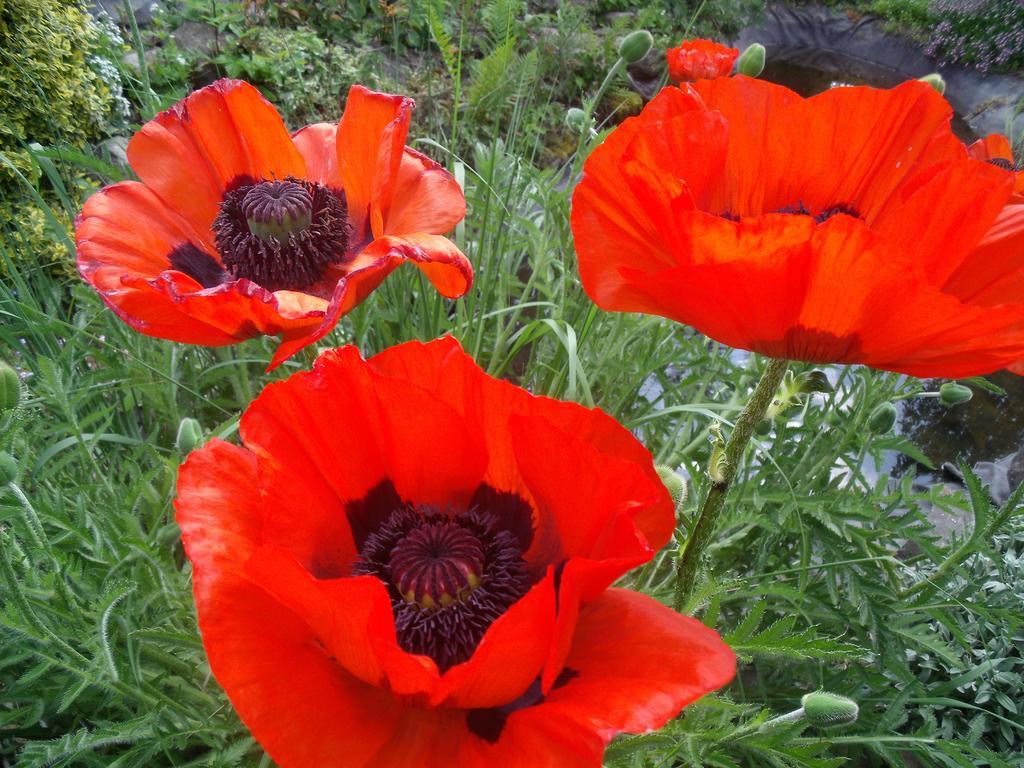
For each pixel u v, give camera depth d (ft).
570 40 3.11
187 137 0.97
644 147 0.60
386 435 0.60
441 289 0.90
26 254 1.29
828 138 0.69
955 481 1.98
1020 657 1.11
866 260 0.49
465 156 2.31
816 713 0.67
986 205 0.51
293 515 0.55
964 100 4.22
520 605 0.43
